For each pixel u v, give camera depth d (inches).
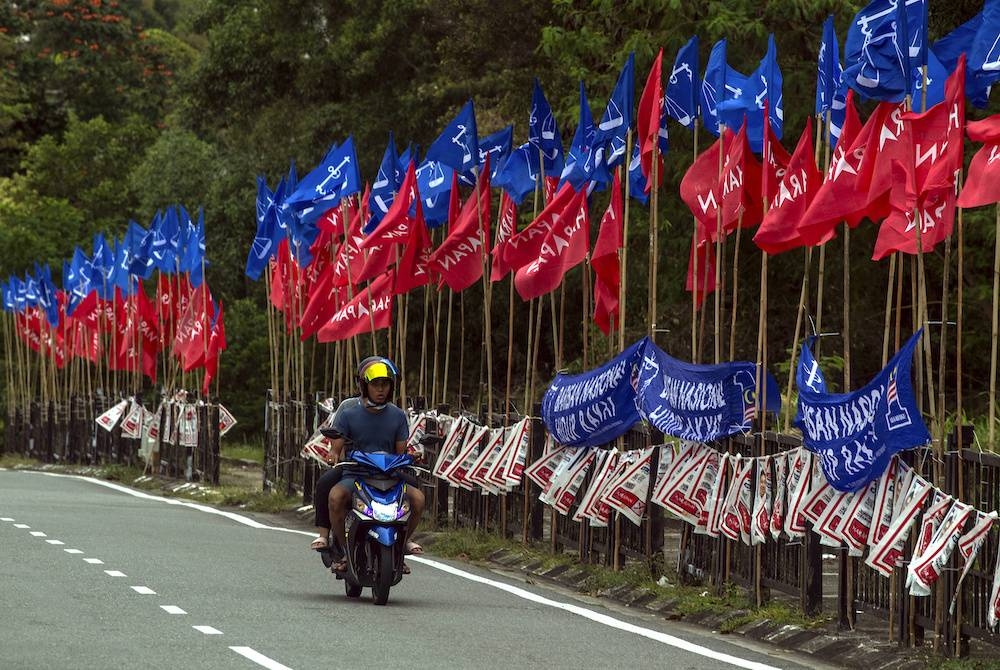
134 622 935.7
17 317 3715.6
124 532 1552.7
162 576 1184.2
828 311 2223.2
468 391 3324.3
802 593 1051.9
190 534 1582.2
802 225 1034.1
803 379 1009.5
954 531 879.1
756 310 2215.8
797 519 1031.6
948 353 2160.4
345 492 1122.7
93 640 857.5
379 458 1118.4
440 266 1633.9
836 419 973.2
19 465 3476.9
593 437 1327.5
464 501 1664.6
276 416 2201.0
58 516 1718.8
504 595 1200.2
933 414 949.8
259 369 3880.4
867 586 999.0
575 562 1373.0
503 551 1485.0
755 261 2143.2
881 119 1004.6
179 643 861.2
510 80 3159.5
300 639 899.4
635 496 1253.1
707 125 1258.6
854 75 983.6
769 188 1177.4
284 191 2166.6
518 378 3272.6
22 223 4837.6
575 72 2153.1
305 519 1889.8
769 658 939.3
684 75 1256.2
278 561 1353.3
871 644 952.3
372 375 1133.7
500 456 1503.4
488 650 896.3
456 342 3289.9
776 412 1162.6
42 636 864.9
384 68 3501.5
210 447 2395.4
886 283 2143.2
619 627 1038.4
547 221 1440.7
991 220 1910.7
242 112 3740.2
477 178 1594.5
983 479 890.1
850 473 962.1
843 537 978.7
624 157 1530.5
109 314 3142.2
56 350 3627.0
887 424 932.0
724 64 1219.2
